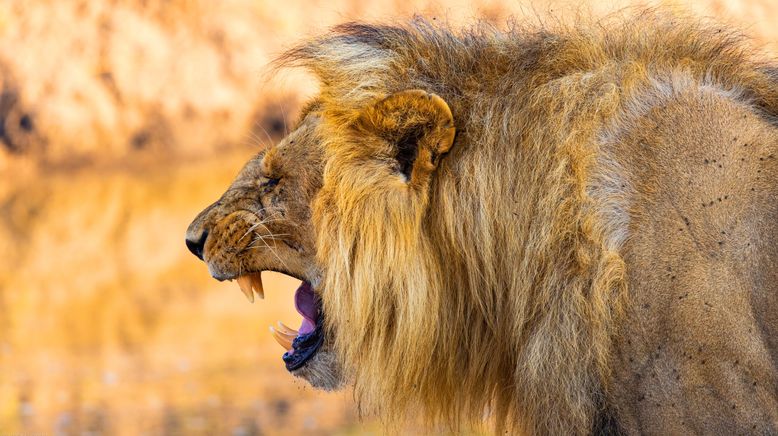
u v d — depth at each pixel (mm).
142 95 35562
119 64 36062
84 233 28484
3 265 25547
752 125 6117
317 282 6957
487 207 6273
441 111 6227
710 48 6562
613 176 6027
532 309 6199
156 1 36625
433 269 6395
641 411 5867
